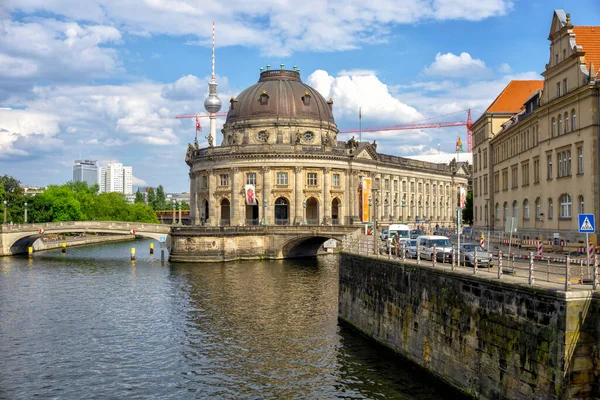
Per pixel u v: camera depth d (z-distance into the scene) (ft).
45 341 142.41
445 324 98.84
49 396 105.81
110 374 117.50
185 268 290.15
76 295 205.98
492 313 84.58
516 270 104.53
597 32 164.66
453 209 561.43
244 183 377.91
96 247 451.53
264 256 343.87
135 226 362.74
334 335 142.51
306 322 158.10
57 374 117.80
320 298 196.03
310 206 408.67
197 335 146.30
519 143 212.23
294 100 406.82
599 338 68.85
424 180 510.99
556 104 167.22
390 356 122.52
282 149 374.43
